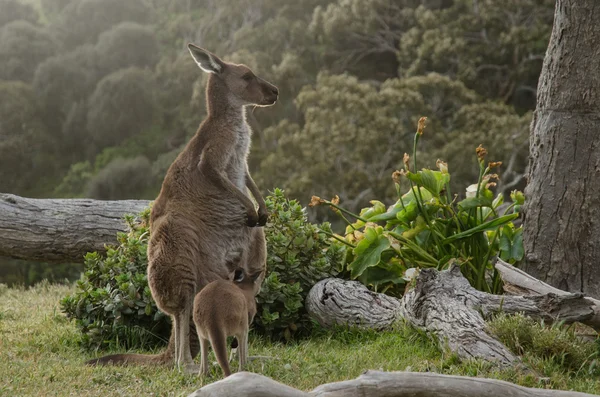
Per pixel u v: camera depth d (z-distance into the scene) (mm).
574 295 7672
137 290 9070
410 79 36031
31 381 7191
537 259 9070
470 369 6906
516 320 7387
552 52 9117
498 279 9172
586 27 8836
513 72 39469
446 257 9172
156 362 7895
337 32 42781
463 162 32812
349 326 9102
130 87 48656
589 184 8844
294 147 34812
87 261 9648
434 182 9312
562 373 7016
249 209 8102
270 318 9180
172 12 56188
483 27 40781
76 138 51969
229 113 8328
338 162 34188
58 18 58688
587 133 8859
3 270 36312
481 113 35000
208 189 8133
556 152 8992
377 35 43188
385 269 9680
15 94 50875
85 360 8195
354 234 10273
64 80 51938
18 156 49969
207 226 8070
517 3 40188
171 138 48312
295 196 33875
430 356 7719
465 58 39281
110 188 45344
